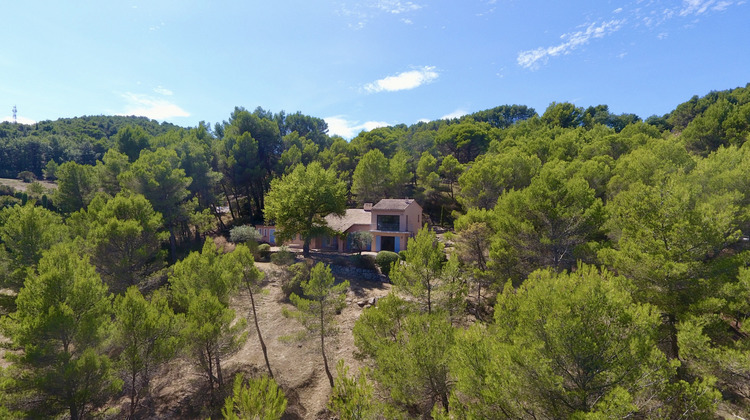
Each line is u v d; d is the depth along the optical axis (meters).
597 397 9.74
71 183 37.25
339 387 11.72
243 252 22.33
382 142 71.06
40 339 14.60
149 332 16.52
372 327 16.44
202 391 19.41
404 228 39.25
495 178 41.88
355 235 38.25
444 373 13.04
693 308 14.45
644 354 9.70
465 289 18.89
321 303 20.05
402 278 18.78
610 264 18.08
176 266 22.20
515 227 22.44
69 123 156.62
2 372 14.52
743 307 14.06
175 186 38.28
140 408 18.30
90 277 17.84
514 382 9.98
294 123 86.62
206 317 17.95
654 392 9.87
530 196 22.80
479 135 70.19
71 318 14.94
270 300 28.83
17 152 102.88
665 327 15.81
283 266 32.44
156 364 17.52
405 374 12.77
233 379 19.94
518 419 9.98
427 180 56.47
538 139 55.72
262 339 22.83
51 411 14.80
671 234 15.62
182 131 71.19
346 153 67.88
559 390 9.80
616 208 23.20
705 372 12.73
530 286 13.34
